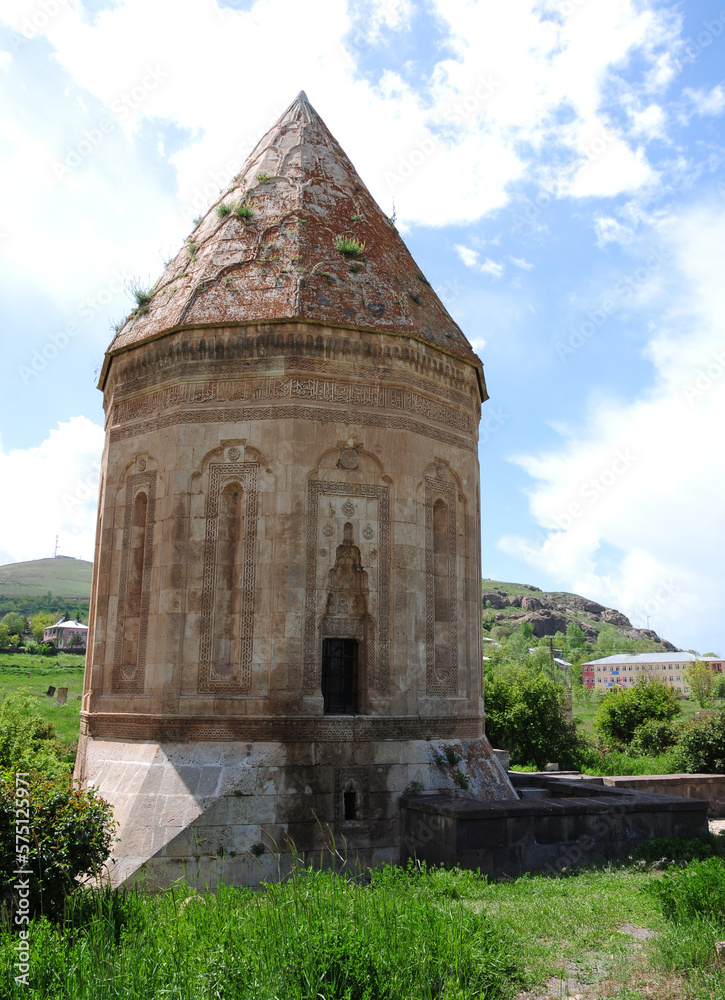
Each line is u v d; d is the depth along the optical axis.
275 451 14.91
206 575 14.75
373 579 15.11
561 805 13.09
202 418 15.30
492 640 129.62
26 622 164.25
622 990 7.47
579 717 57.41
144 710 14.55
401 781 14.39
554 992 7.56
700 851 12.99
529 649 100.25
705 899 9.07
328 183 18.17
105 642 15.99
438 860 12.71
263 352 15.30
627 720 35.75
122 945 8.08
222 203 18.42
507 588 191.00
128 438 16.58
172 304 16.53
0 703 19.36
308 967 7.27
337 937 7.67
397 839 14.03
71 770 16.45
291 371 15.12
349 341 15.55
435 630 16.22
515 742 30.69
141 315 17.31
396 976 7.25
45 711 36.75
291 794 13.52
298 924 8.02
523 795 17.45
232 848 12.79
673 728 33.06
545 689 31.33
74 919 9.03
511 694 31.66
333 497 15.07
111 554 16.44
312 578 14.59
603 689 97.75
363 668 14.91
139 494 16.19
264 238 16.80
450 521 16.78
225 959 7.48
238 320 15.33
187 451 15.23
